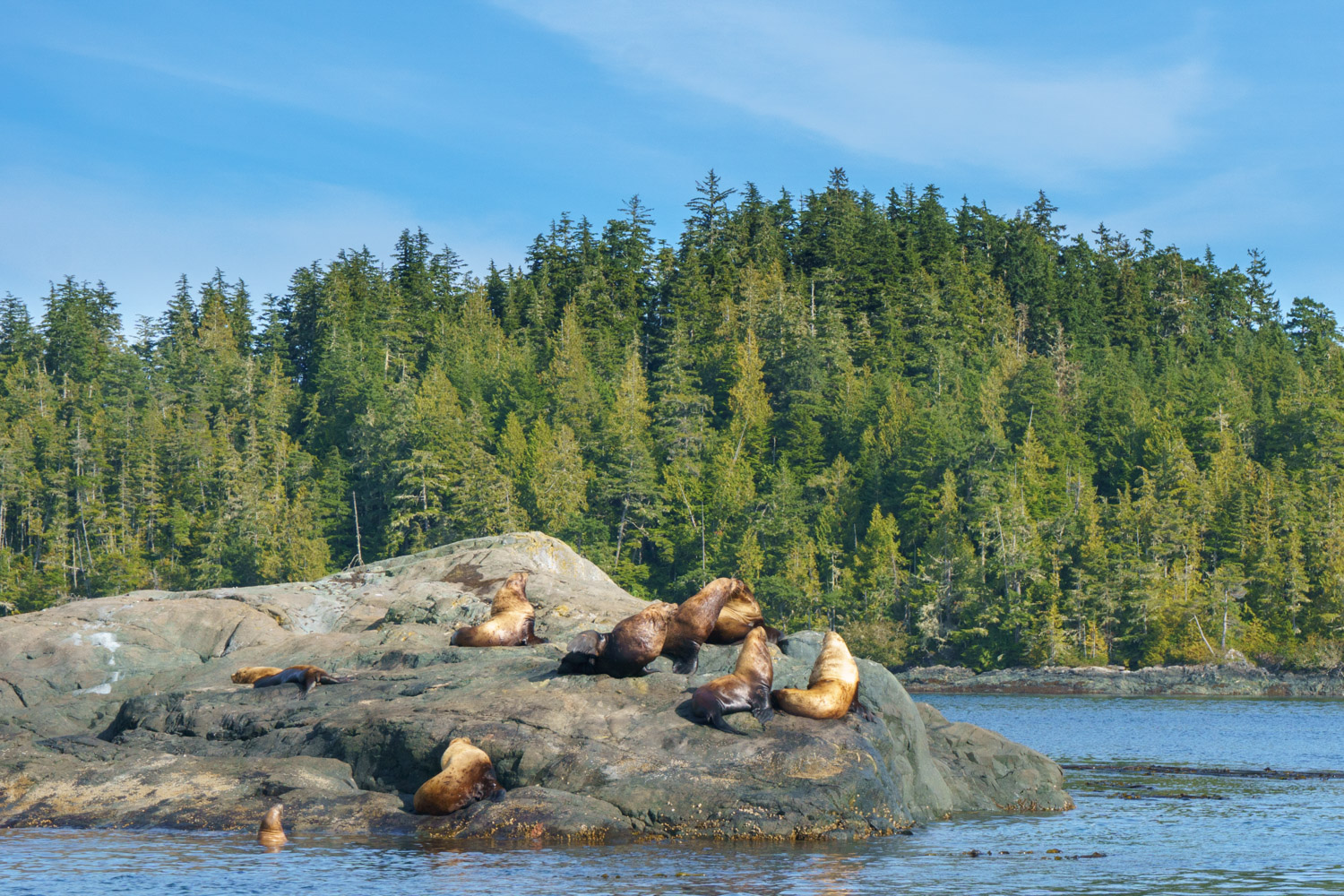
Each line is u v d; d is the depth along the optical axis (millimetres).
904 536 104438
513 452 112750
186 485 127375
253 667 21078
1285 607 84438
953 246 178875
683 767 14625
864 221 183250
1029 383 124125
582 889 11148
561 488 104812
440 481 106375
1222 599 84750
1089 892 11625
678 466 112312
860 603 95500
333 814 14578
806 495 111938
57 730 19781
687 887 11273
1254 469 101500
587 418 126562
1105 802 20000
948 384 134500
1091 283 175625
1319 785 23141
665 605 17203
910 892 11398
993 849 14234
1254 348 165750
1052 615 86375
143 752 16812
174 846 13406
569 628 24359
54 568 116000
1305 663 77812
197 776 15922
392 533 106062
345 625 26281
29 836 14117
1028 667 86500
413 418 115438
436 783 14438
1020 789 19078
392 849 13148
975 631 88312
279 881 11508
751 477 111375
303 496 118062
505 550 29375
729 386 133125
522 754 14961
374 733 16094
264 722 17422
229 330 169875
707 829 13922
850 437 121188
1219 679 76250
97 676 23797
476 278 184125
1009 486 98812
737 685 15539
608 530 107188
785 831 13922
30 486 127625
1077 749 33469
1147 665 83750
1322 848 14766
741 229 176750
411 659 19875
